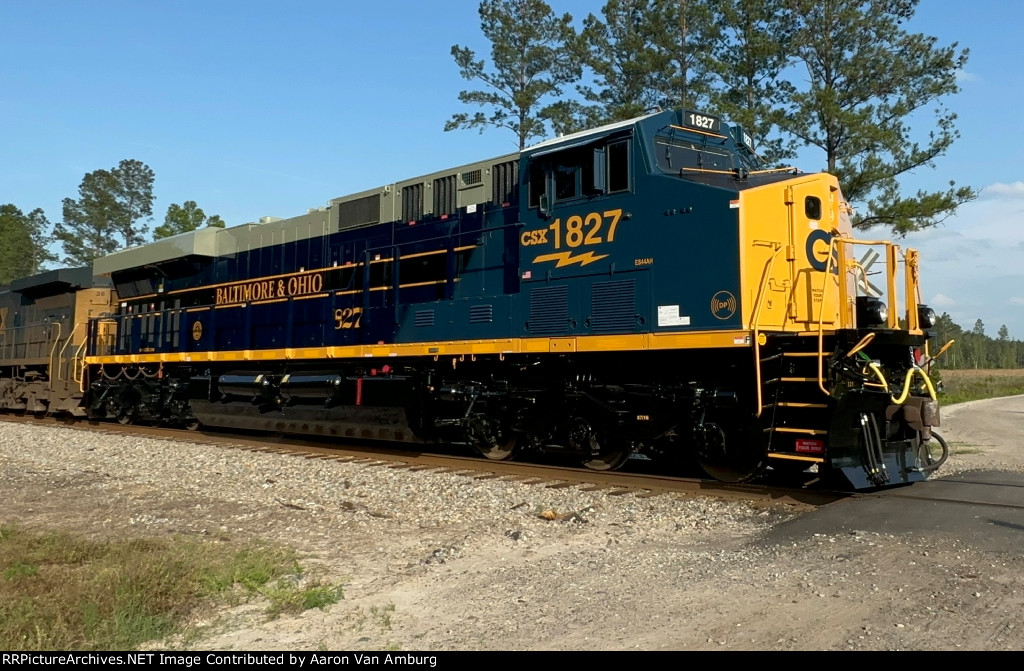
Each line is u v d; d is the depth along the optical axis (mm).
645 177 9406
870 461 8297
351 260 13234
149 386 17516
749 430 8867
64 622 5086
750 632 4430
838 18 21016
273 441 14859
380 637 4758
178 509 8719
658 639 4414
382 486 9727
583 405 10359
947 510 7113
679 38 24703
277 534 7559
